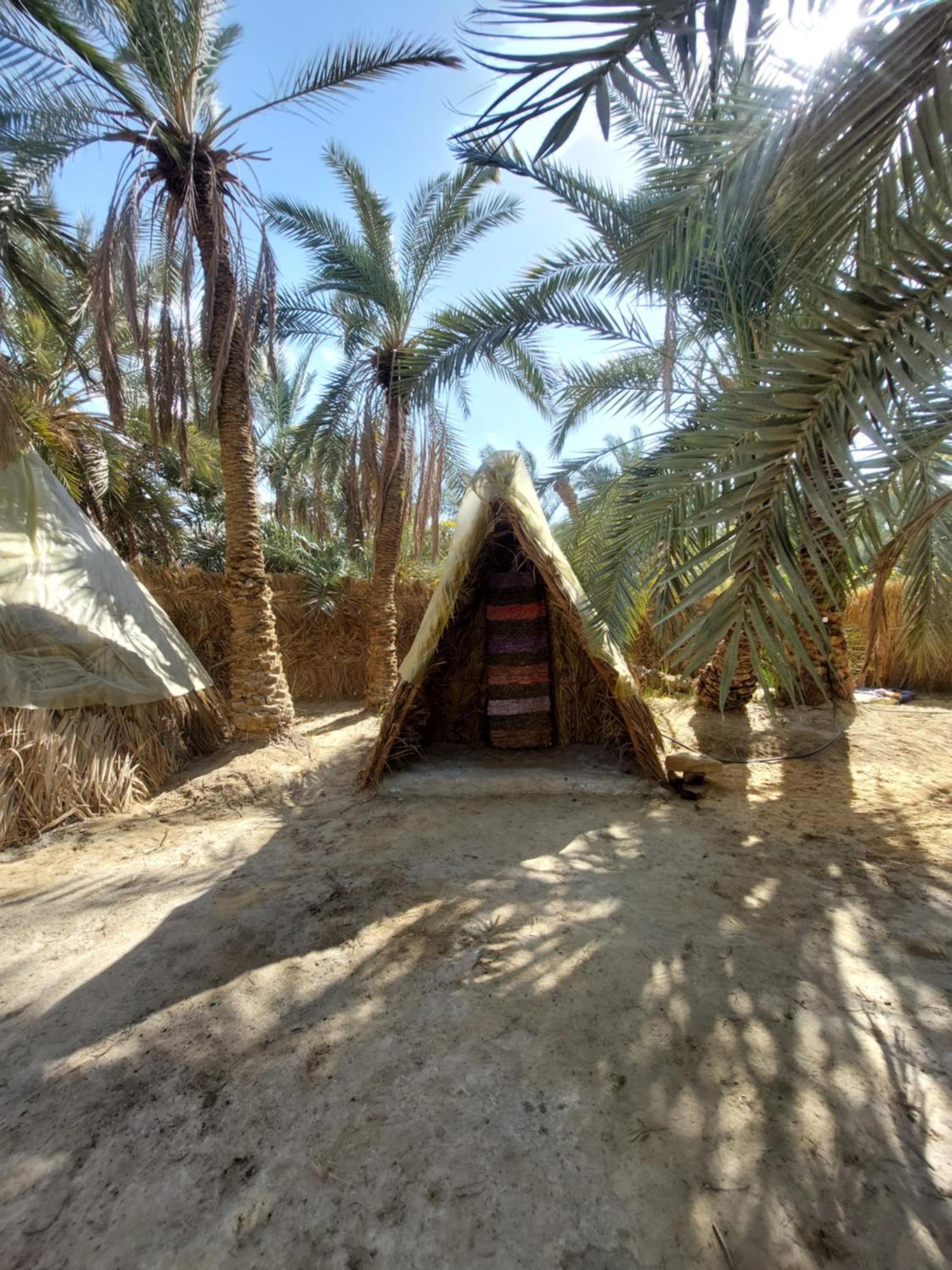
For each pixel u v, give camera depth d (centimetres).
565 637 541
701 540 367
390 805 418
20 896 295
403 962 229
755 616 227
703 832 352
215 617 775
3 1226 130
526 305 480
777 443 206
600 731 539
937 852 313
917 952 223
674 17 160
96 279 459
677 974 214
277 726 549
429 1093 164
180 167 502
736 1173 137
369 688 748
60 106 477
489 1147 146
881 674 875
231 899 287
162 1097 166
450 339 487
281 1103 162
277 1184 138
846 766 467
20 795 372
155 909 278
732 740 533
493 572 533
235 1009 203
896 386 201
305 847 352
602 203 483
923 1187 132
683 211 318
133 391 903
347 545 980
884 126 200
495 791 437
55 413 774
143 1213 133
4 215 496
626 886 286
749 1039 180
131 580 541
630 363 553
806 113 205
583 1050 178
